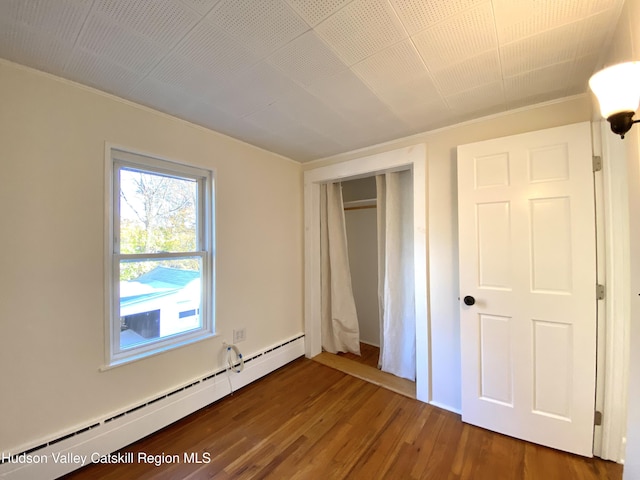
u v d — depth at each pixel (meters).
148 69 1.51
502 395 1.91
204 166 2.28
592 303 1.66
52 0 1.05
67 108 1.60
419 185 2.36
